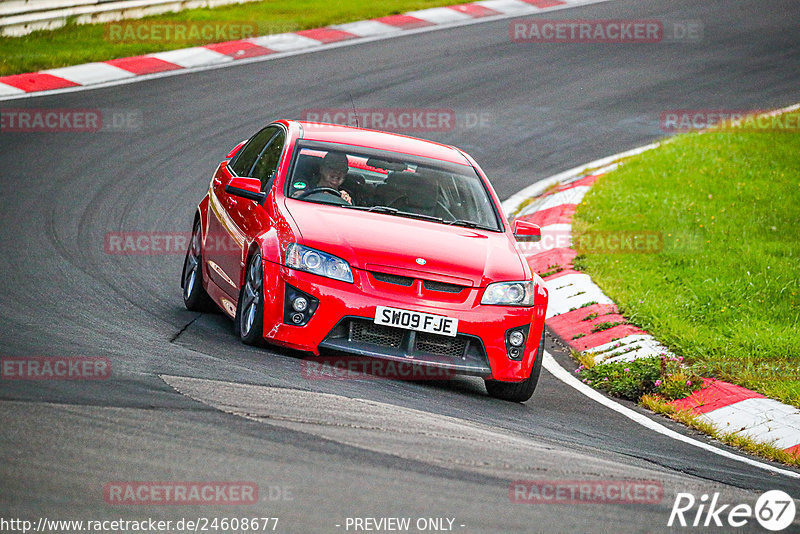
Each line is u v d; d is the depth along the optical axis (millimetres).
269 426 16484
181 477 13828
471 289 22938
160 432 15422
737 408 26281
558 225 44000
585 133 60219
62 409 15906
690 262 38812
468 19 85062
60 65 60750
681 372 28359
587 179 51656
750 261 38688
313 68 67438
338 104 60031
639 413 25750
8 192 39656
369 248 22781
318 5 85250
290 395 18797
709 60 77750
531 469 16781
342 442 16219
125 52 65250
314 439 16156
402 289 22453
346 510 13383
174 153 48688
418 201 25922
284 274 22438
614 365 28734
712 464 21141
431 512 13742
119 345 21375
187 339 23328
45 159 45156
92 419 15633
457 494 14648
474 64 72312
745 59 78375
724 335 31750
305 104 59250
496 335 22812
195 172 46312
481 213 26453
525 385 23703
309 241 22719
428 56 73188
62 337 21469
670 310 33500
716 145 56219
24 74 58219
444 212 25938
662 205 46156
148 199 41812
